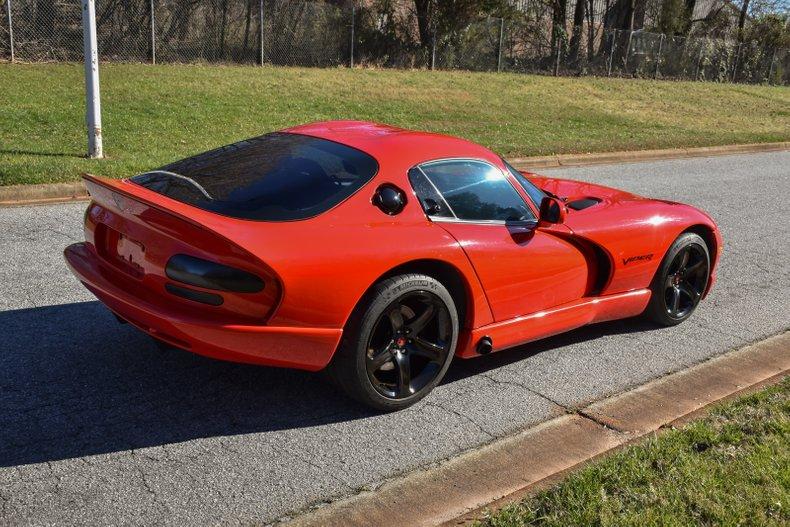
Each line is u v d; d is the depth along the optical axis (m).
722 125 23.50
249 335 3.52
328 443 3.77
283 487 3.37
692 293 5.95
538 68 30.39
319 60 24.08
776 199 11.96
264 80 19.72
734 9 41.44
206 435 3.75
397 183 4.02
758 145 18.89
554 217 4.56
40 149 10.62
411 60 26.16
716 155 17.36
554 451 3.86
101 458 3.46
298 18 23.39
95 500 3.16
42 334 4.75
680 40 34.84
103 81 16.72
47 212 7.84
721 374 5.04
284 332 3.57
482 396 4.45
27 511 3.05
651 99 27.36
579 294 5.02
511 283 4.45
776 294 7.02
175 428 3.79
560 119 20.91
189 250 3.52
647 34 33.56
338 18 24.20
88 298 5.44
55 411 3.83
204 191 3.78
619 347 5.41
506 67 29.50
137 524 3.02
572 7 36.06
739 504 3.15
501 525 3.02
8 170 8.75
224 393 4.19
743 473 3.41
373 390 3.97
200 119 14.53
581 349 5.32
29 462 3.38
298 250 3.53
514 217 4.57
